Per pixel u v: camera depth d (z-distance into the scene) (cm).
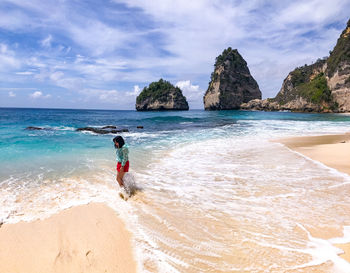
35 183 536
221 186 542
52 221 357
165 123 2916
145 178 601
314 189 517
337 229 348
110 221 365
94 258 276
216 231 343
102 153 907
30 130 1789
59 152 898
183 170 682
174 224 363
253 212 405
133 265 267
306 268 262
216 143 1215
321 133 1727
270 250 296
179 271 258
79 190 500
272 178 600
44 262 265
